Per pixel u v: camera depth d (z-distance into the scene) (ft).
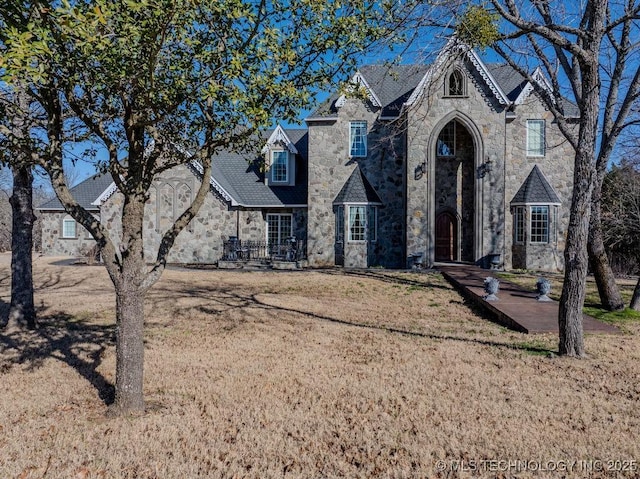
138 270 17.58
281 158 86.28
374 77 82.17
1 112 16.96
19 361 24.95
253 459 14.39
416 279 60.70
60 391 20.39
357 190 76.18
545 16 31.96
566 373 22.61
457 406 18.45
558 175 75.61
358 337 30.45
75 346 28.02
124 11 13.11
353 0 17.52
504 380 21.54
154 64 14.62
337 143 79.30
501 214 71.51
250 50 15.72
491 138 71.82
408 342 29.04
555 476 13.37
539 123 76.07
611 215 69.21
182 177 81.30
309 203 79.41
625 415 17.62
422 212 72.13
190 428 16.52
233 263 75.92
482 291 45.98
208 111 17.58
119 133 21.38
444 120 71.92
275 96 16.83
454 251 83.05
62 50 13.97
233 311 39.78
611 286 40.24
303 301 45.14
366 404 18.75
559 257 74.02
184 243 81.82
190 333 31.68
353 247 76.07
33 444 15.20
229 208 82.23
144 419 17.11
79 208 16.84
